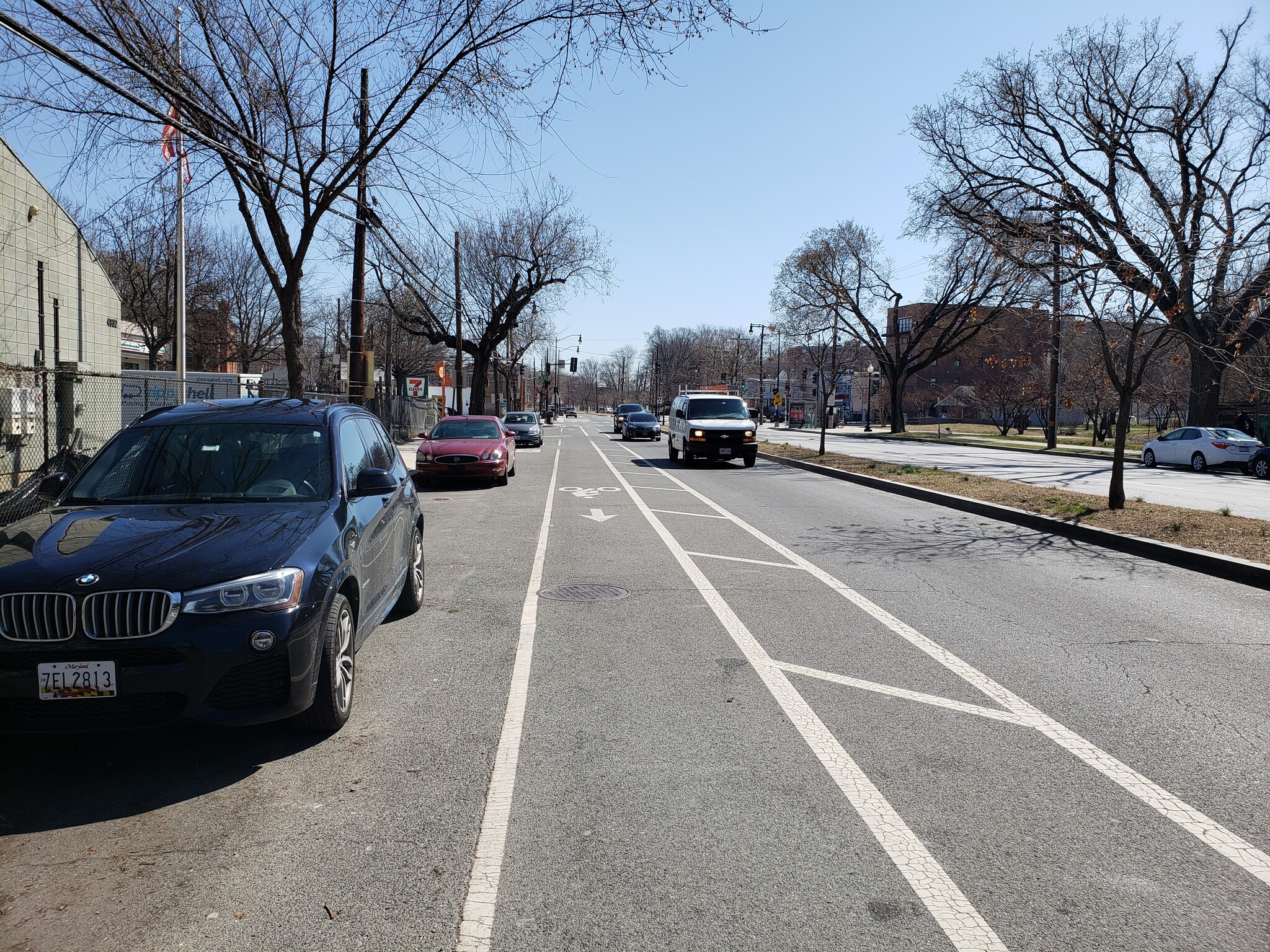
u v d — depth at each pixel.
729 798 3.92
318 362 67.56
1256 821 3.74
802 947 2.85
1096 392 42.44
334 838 3.57
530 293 45.44
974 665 5.92
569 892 3.17
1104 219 17.97
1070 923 2.99
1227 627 6.96
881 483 18.50
